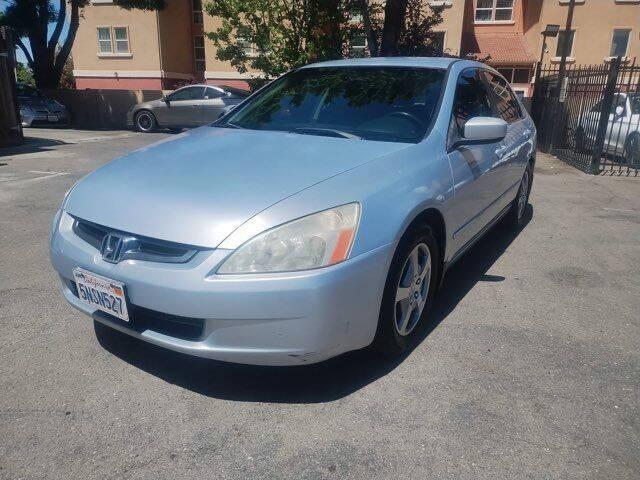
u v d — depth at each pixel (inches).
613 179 355.6
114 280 95.2
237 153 116.6
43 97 743.7
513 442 91.2
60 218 110.2
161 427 93.6
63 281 111.7
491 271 173.9
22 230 203.2
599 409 100.7
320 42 471.8
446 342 124.6
